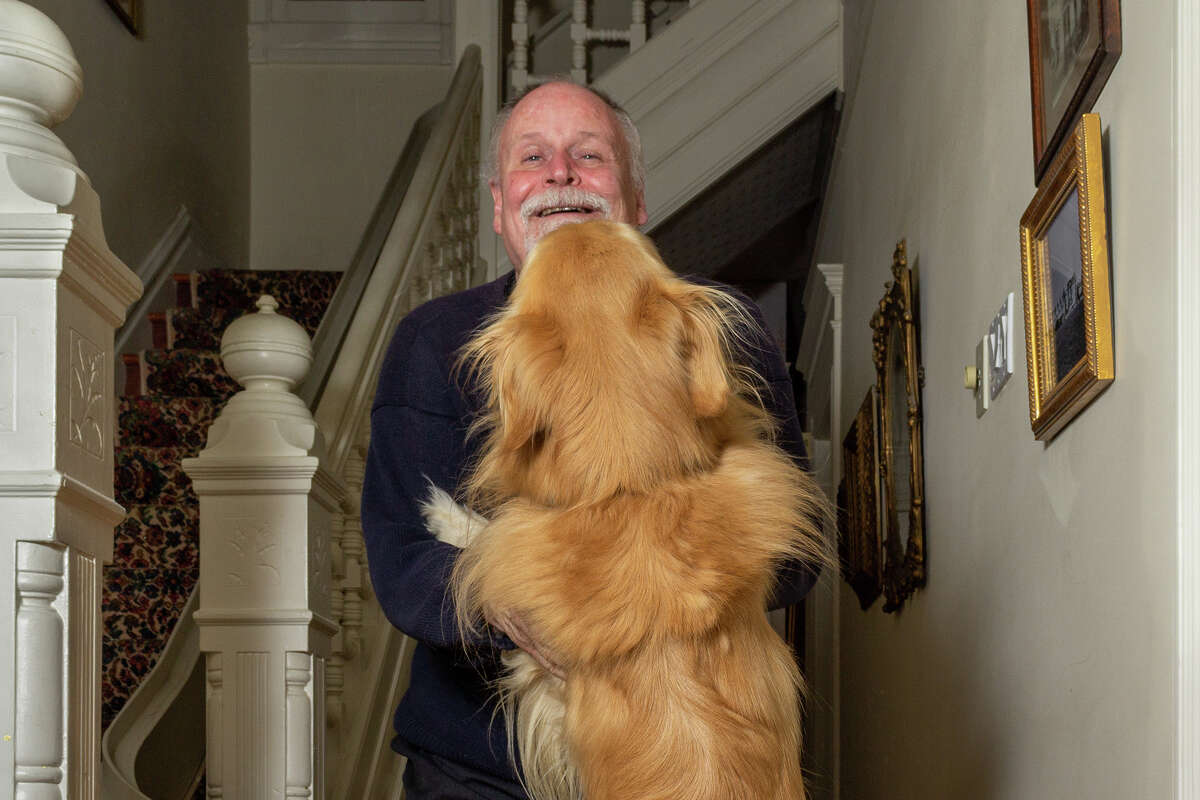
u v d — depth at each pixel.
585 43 5.95
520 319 1.50
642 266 1.53
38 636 1.25
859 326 4.65
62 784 1.26
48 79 1.33
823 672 5.70
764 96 5.68
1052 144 1.73
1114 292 1.50
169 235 5.95
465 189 5.17
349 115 7.24
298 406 2.36
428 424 1.67
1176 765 1.24
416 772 1.68
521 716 1.61
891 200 3.78
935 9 2.97
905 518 3.26
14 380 1.26
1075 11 1.62
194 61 6.35
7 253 1.26
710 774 1.36
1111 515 1.50
